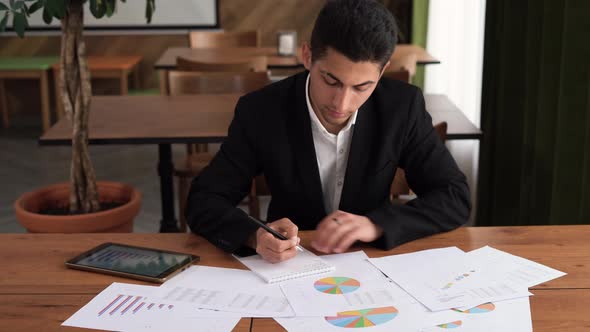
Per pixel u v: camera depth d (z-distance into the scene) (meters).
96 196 2.46
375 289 1.25
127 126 2.59
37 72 5.17
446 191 1.58
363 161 1.61
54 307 1.19
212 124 2.62
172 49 4.49
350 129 1.62
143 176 4.32
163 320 1.15
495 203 2.83
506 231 1.54
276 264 1.35
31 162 4.62
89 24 5.75
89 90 2.36
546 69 2.27
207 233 1.47
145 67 5.88
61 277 1.31
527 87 2.47
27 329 1.12
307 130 1.59
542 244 1.46
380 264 1.36
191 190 1.62
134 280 1.30
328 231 1.41
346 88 1.34
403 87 1.67
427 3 5.06
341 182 1.67
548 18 2.24
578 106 2.06
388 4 5.61
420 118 1.66
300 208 1.64
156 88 5.92
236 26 5.83
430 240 1.48
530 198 2.49
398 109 1.63
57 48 5.77
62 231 2.31
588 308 1.18
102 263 1.36
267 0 5.77
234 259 1.40
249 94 1.68
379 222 1.44
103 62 5.44
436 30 4.83
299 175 1.61
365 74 1.32
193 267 1.35
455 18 4.37
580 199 2.10
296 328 1.12
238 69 3.49
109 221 2.34
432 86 4.95
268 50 4.46
